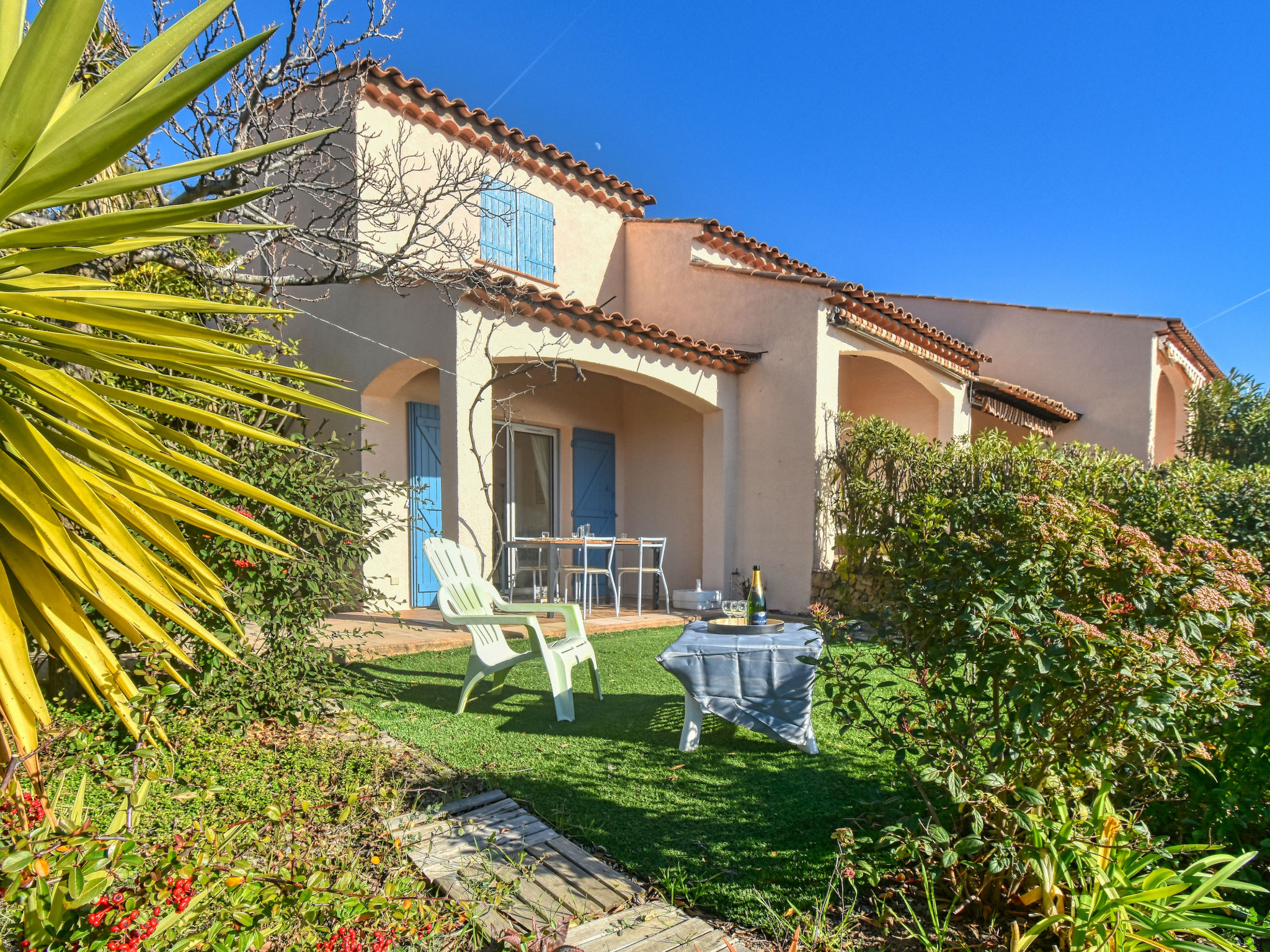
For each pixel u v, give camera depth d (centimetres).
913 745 247
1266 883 245
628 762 360
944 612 237
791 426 847
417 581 800
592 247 1002
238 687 367
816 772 346
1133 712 205
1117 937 192
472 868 249
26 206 128
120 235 129
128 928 126
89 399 144
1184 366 1249
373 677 517
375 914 162
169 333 145
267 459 387
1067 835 210
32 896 117
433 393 823
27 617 156
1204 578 225
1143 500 548
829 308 833
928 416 1052
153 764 231
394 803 275
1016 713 228
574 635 489
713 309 934
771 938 218
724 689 374
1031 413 1092
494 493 878
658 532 1006
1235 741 253
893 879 244
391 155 740
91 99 135
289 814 221
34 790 152
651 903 236
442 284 513
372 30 391
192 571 170
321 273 754
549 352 700
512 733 405
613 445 1030
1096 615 224
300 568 385
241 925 140
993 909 225
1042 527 225
